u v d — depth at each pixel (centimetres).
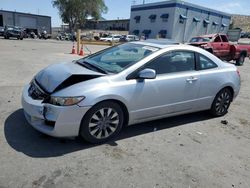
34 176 284
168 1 4603
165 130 439
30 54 1403
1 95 558
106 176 296
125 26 7644
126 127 436
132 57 411
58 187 270
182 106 446
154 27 4972
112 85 355
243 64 1666
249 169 339
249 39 5416
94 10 6431
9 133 378
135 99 378
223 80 497
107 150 354
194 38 1612
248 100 688
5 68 897
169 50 420
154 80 395
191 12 4816
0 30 3462
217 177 314
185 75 435
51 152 336
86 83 345
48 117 328
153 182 293
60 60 1227
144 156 346
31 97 359
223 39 1577
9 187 263
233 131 462
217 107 515
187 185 293
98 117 356
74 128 338
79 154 337
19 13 5678
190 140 409
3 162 305
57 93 331
